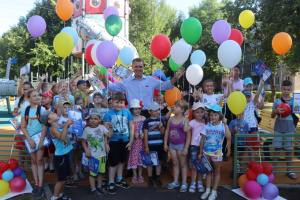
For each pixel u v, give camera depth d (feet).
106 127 12.06
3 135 12.51
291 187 12.19
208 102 13.32
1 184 11.02
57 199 10.61
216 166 11.18
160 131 12.69
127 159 13.20
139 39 83.15
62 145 10.67
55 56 86.33
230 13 62.80
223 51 12.52
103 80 14.35
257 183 10.67
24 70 15.67
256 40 66.13
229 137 11.44
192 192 11.66
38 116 11.56
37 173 11.69
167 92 14.23
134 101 12.69
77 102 14.57
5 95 42.80
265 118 21.99
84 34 32.48
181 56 13.17
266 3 52.37
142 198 11.02
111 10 16.66
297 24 47.44
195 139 11.94
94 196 11.14
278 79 100.78
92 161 11.14
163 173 14.30
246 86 16.06
